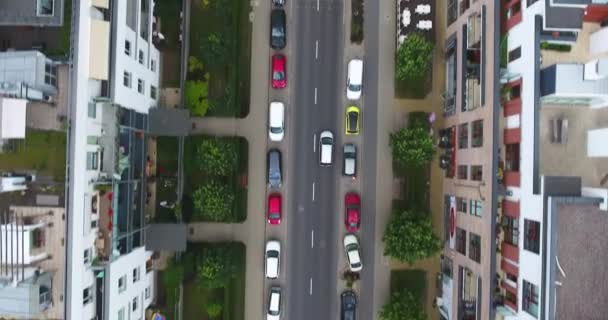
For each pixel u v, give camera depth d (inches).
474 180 1165.1
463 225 1242.0
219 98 1380.4
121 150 1067.9
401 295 1305.4
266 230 1405.0
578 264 900.6
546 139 971.3
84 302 949.8
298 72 1398.9
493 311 1035.3
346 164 1360.7
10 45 906.1
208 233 1396.4
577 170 969.5
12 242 839.7
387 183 1407.5
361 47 1405.0
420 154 1243.2
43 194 886.4
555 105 974.4
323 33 1398.9
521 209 983.0
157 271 1369.3
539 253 907.4
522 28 990.4
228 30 1371.8
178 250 1267.2
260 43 1391.5
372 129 1409.9
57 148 886.4
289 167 1403.8
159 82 1366.9
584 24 965.2
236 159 1323.8
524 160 973.8
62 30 875.4
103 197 1015.0
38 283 842.2
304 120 1401.3
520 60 999.0
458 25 1275.8
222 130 1391.5
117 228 1066.7
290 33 1393.9
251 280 1403.8
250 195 1400.1
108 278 993.5
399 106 1401.3
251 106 1393.9
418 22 1366.9
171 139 1354.6
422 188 1401.3
